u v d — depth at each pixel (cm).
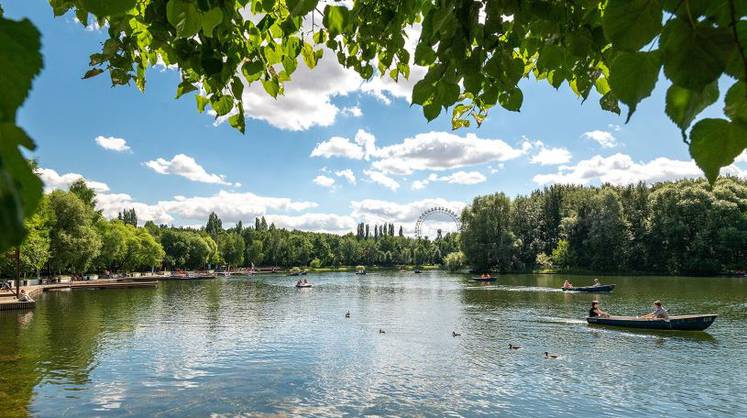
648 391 1703
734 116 119
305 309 4125
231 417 1469
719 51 113
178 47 314
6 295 4603
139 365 2052
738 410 1519
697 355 2208
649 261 8056
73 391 1686
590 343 2486
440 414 1501
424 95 278
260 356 2242
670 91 131
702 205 7500
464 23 251
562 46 279
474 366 2052
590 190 10150
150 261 10169
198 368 2017
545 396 1662
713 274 7544
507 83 282
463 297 4966
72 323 3222
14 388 1711
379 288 6762
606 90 336
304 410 1533
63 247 6219
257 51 378
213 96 374
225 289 6819
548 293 5219
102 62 365
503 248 9012
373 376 1909
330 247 18262
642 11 121
